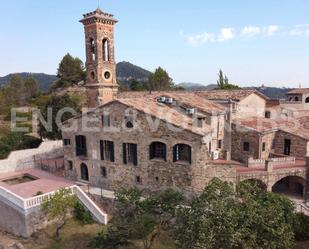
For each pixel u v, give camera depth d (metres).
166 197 25.73
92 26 41.44
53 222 32.53
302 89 64.75
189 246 17.28
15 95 118.31
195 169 29.45
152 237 25.64
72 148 39.94
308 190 33.84
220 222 16.86
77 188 34.09
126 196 27.06
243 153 39.31
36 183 38.59
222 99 44.50
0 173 44.59
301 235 24.42
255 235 16.84
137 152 33.28
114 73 43.56
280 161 35.03
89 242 27.42
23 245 29.09
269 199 21.28
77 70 116.44
